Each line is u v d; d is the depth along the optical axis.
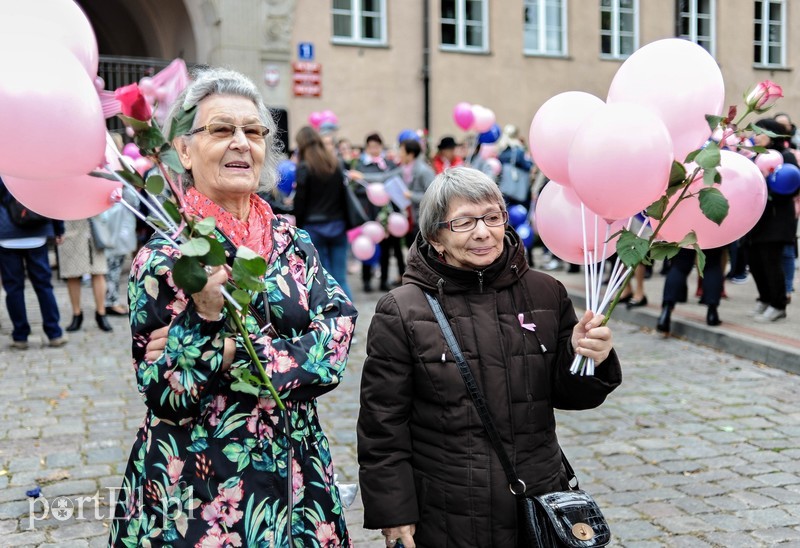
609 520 3.58
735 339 6.66
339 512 2.00
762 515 3.61
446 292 2.21
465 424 2.13
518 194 10.22
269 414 1.88
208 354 1.73
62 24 1.67
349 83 15.41
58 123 1.57
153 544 1.83
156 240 1.87
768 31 17.31
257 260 1.67
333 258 7.67
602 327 2.05
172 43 16.83
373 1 15.64
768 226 7.30
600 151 1.92
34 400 5.34
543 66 16.73
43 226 6.73
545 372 2.19
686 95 2.05
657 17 17.25
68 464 4.18
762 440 4.58
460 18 16.23
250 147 1.91
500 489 2.11
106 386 5.70
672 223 2.13
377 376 2.20
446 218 2.17
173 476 1.83
